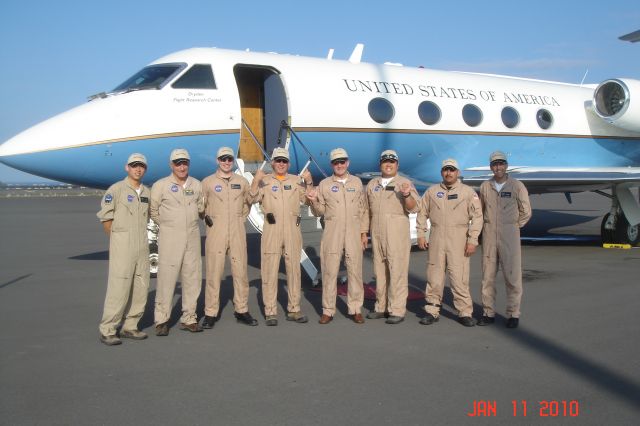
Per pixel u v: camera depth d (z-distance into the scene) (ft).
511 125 42.09
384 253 20.25
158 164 30.35
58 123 29.43
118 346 17.44
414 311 21.97
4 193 228.02
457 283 19.67
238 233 19.80
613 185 39.04
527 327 19.27
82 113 29.81
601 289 25.34
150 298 24.21
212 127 31.07
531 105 43.50
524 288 25.66
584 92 47.93
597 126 46.32
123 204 17.74
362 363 15.67
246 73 35.37
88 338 18.30
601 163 47.34
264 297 20.13
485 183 19.99
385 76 37.47
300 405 12.82
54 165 28.81
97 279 28.78
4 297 24.49
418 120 37.50
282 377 14.60
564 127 44.68
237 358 16.20
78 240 48.01
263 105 35.70
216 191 19.53
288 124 32.91
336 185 19.99
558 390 13.64
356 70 36.60
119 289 17.58
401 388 13.79
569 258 34.88
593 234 49.88
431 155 38.75
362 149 35.68
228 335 18.67
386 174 20.25
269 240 19.90
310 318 20.95
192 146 30.71
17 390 13.83
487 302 19.85
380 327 19.58
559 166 45.11
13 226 63.16
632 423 11.86
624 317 20.42
